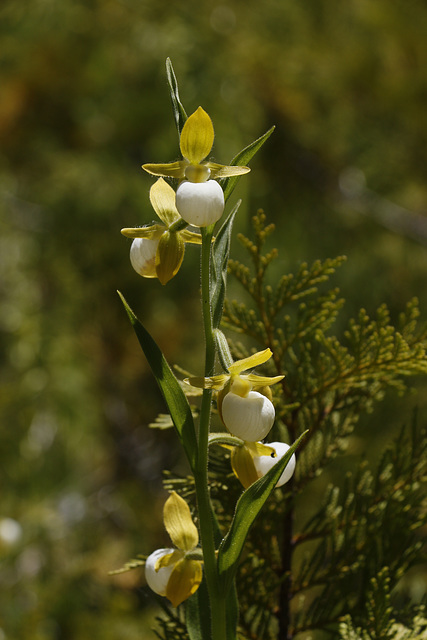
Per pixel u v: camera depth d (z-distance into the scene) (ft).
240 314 2.59
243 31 6.24
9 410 6.61
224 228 2.24
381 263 6.32
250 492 2.19
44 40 6.46
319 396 2.54
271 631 2.50
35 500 6.57
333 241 6.40
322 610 2.46
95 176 6.49
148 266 2.24
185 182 2.15
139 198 6.42
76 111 6.53
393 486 2.52
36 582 5.96
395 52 6.41
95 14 6.44
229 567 2.22
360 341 2.51
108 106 6.46
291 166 6.40
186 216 2.14
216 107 5.94
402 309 6.20
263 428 2.16
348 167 6.52
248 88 6.09
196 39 6.07
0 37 6.55
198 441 2.21
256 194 6.13
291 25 6.32
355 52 6.31
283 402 2.55
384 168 6.54
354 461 4.31
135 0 6.34
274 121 6.24
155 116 6.32
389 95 6.35
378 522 2.47
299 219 6.33
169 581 2.25
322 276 2.56
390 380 2.59
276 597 2.63
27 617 5.61
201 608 2.32
